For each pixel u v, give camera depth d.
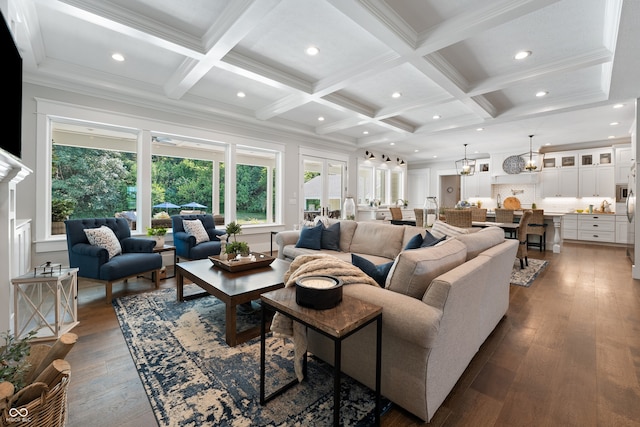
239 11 2.34
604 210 7.07
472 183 8.98
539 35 2.75
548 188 7.68
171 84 3.79
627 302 3.04
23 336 2.15
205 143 5.03
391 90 4.16
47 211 3.49
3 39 1.77
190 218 4.51
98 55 3.21
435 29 2.60
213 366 1.86
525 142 7.19
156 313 2.69
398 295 1.44
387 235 3.45
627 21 2.14
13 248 2.36
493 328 2.33
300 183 6.30
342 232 3.91
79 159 4.08
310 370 1.82
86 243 3.19
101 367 1.84
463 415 1.45
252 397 1.57
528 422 1.41
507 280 2.58
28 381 1.08
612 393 1.61
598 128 5.83
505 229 4.62
